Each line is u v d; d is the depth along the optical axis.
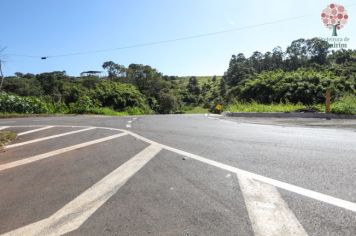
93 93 66.69
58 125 14.64
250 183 4.75
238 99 42.59
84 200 4.22
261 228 3.25
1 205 4.16
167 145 8.16
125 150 7.70
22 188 4.89
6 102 30.08
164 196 4.28
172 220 3.49
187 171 5.53
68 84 98.19
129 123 15.08
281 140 8.55
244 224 3.35
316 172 5.24
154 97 107.19
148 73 116.56
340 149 7.11
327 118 16.55
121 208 3.89
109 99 65.88
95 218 3.61
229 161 6.18
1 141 9.80
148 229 3.29
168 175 5.31
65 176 5.50
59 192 4.61
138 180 5.07
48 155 7.48
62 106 35.50
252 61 99.44
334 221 3.38
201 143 8.34
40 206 4.05
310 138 8.82
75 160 6.80
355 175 5.01
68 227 3.39
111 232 3.24
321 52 77.25
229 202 3.99
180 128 12.05
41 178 5.43
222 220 3.46
